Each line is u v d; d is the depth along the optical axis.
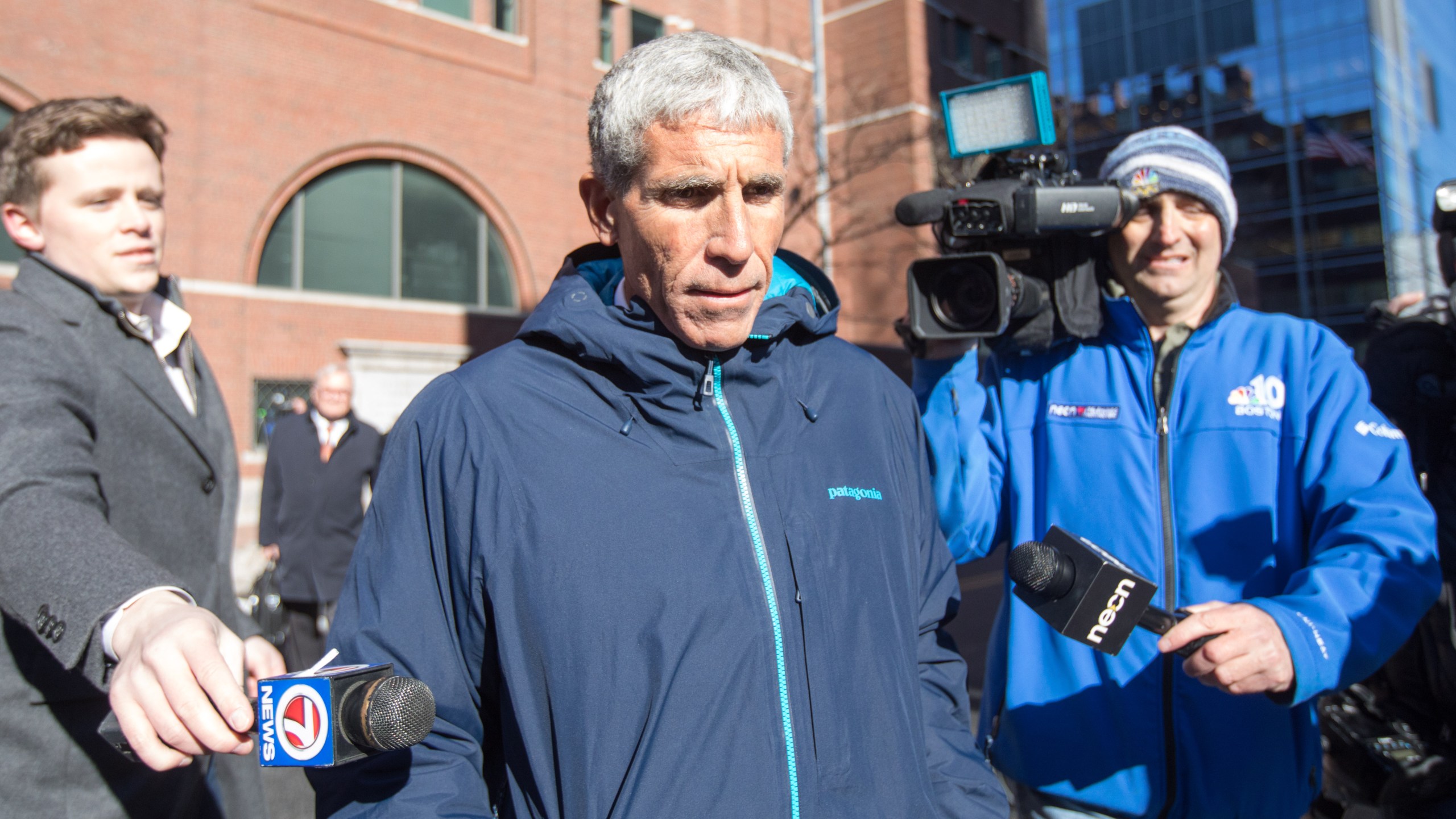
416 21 13.64
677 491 1.21
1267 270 32.72
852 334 20.05
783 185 1.23
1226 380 1.81
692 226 1.20
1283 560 1.73
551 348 1.28
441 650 1.21
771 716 1.16
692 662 1.14
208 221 11.76
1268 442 1.75
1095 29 35.19
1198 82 33.53
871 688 1.25
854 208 19.88
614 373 1.26
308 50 12.62
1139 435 1.84
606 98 1.24
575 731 1.12
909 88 19.41
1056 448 1.92
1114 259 1.97
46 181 1.63
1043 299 1.86
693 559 1.18
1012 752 1.87
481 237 14.43
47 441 1.38
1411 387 2.20
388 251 13.51
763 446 1.30
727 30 17.55
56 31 10.71
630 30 16.27
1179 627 1.37
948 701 1.48
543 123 14.98
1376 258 30.95
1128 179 1.86
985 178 2.02
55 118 1.63
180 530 1.72
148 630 1.04
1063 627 1.34
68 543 1.19
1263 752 1.69
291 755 0.95
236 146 11.98
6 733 1.46
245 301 12.00
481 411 1.23
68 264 1.67
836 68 20.33
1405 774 1.94
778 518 1.25
